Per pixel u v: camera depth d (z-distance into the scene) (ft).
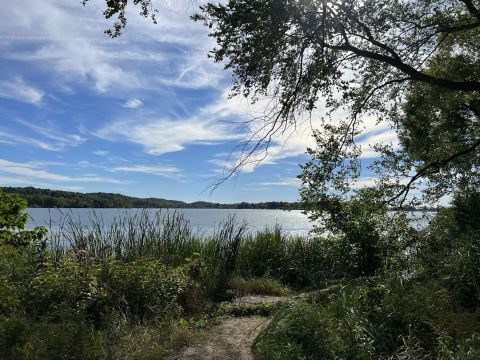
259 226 46.60
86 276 23.58
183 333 20.86
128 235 34.01
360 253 35.27
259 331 21.91
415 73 29.22
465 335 18.67
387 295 20.98
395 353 17.26
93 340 17.63
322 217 36.70
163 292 24.98
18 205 25.39
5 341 16.60
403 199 35.94
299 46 25.98
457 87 29.12
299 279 37.32
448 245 29.50
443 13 31.73
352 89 30.45
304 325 19.25
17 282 22.90
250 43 24.75
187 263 31.89
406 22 30.55
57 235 30.89
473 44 36.63
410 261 28.45
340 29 26.55
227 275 33.76
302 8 24.71
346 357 17.56
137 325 21.13
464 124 36.94
